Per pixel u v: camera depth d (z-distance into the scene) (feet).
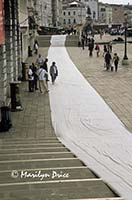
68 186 27.27
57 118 62.49
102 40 300.20
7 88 79.30
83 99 78.33
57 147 43.50
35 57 172.14
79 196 24.94
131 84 96.68
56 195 25.07
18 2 109.29
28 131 54.44
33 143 46.24
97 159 38.17
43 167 33.14
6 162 34.55
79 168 32.94
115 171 33.47
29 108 70.28
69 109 69.26
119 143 47.11
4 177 29.73
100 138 50.19
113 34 405.18
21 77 106.52
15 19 99.76
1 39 52.90
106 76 112.47
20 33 117.19
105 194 26.13
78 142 47.65
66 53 194.59
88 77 110.73
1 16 52.85
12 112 66.95
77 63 148.97
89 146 45.14
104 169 33.81
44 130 55.11
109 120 60.85
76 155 39.22
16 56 99.35
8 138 50.26
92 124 58.54
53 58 168.25
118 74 116.57
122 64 143.54
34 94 84.94
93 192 26.14
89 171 32.40
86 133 53.52
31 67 90.02
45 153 39.29
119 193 26.91
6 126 54.75
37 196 24.79
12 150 40.88
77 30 317.01
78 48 229.25
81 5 647.15
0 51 69.46
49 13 456.04
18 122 59.88
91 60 160.45
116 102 74.79
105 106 71.20
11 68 87.66
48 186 27.27
